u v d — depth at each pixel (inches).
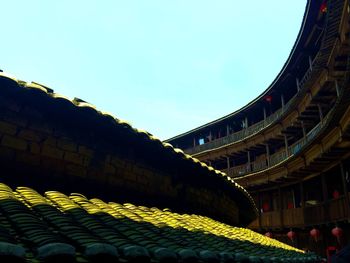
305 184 1082.7
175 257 145.0
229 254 180.5
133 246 132.3
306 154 890.1
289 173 991.6
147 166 270.4
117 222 176.4
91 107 206.7
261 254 231.1
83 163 218.8
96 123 215.6
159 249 142.9
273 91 1141.1
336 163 829.2
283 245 401.1
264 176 1133.1
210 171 329.1
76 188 212.8
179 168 299.9
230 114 1353.3
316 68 741.3
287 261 245.0
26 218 143.0
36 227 135.9
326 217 858.8
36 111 197.2
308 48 895.1
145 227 188.5
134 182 254.4
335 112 597.0
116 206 214.1
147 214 224.5
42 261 106.9
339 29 586.9
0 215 143.9
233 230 320.2
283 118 1068.5
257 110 1299.2
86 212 177.5
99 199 218.1
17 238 123.8
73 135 215.8
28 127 193.8
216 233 256.4
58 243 111.5
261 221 1135.6
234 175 1233.4
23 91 183.9
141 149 255.9
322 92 822.5
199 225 261.7
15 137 188.1
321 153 785.6
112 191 235.1
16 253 98.2
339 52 622.5
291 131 1076.5
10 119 186.4
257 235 393.4
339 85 765.3
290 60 963.3
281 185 1113.4
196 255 157.3
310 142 801.6
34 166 194.5
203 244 194.5
